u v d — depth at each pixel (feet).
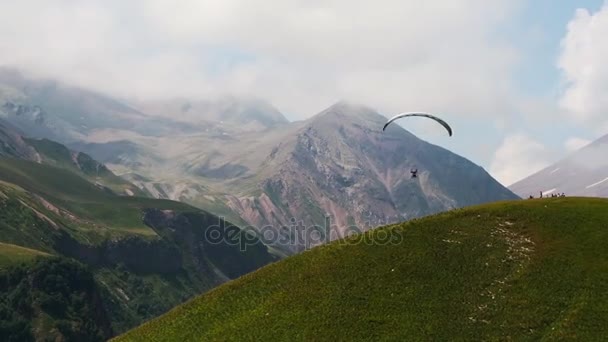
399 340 251.39
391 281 284.20
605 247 273.75
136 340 299.58
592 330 235.81
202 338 284.41
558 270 265.95
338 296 284.00
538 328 241.55
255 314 289.12
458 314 257.14
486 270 276.21
